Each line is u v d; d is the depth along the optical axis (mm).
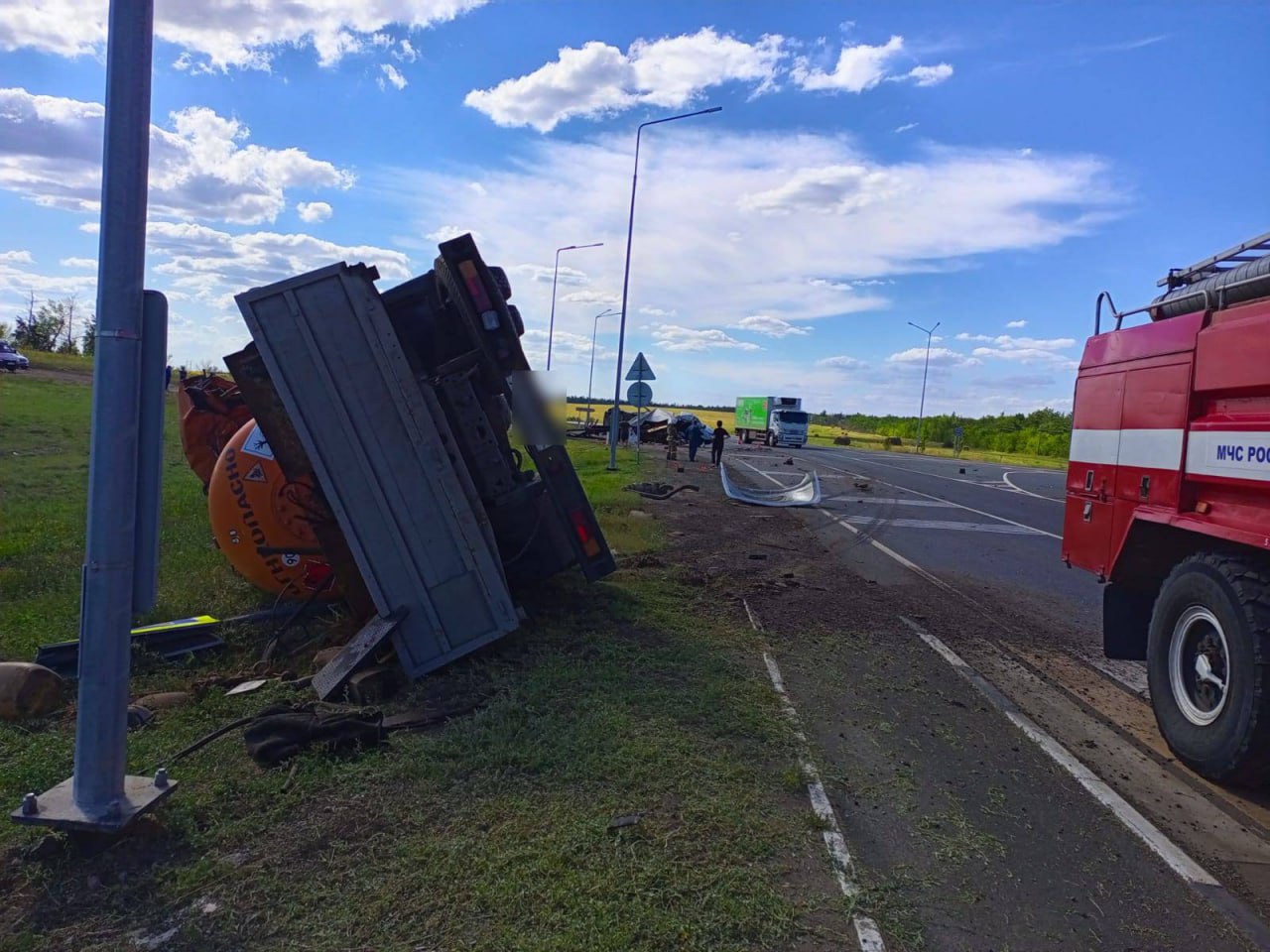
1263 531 4605
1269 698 4422
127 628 3666
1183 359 5348
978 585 11023
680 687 5977
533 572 7824
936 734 5520
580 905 3385
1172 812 4609
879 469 37781
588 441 51250
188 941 3154
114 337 3512
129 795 3768
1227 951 3377
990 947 3322
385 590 6086
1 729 4973
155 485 3670
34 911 3316
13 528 11742
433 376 6488
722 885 3584
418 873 3592
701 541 13531
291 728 4734
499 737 4910
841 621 8469
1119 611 6324
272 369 5957
